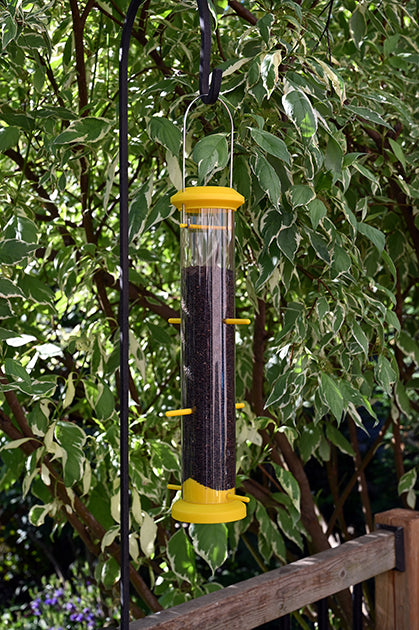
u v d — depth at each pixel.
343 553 1.83
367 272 2.29
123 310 1.18
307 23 1.83
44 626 5.45
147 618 1.44
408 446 4.57
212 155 1.35
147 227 1.64
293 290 2.26
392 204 2.24
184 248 1.44
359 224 1.72
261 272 1.71
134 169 2.65
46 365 2.49
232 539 2.25
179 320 1.48
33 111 1.93
